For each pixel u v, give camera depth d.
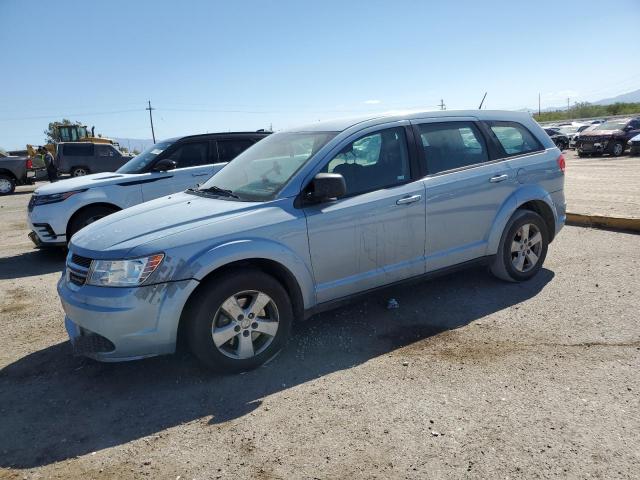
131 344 3.25
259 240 3.49
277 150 4.35
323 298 3.87
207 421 3.02
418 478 2.41
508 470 2.42
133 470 2.61
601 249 6.08
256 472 2.54
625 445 2.55
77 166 21.34
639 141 21.52
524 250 5.01
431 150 4.44
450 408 2.97
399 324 4.27
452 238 4.48
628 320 4.03
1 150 20.58
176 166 7.79
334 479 2.45
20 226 11.07
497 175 4.71
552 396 3.03
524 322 4.14
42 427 3.06
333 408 3.06
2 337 4.49
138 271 3.22
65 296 3.49
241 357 3.52
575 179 13.75
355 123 4.18
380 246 4.06
